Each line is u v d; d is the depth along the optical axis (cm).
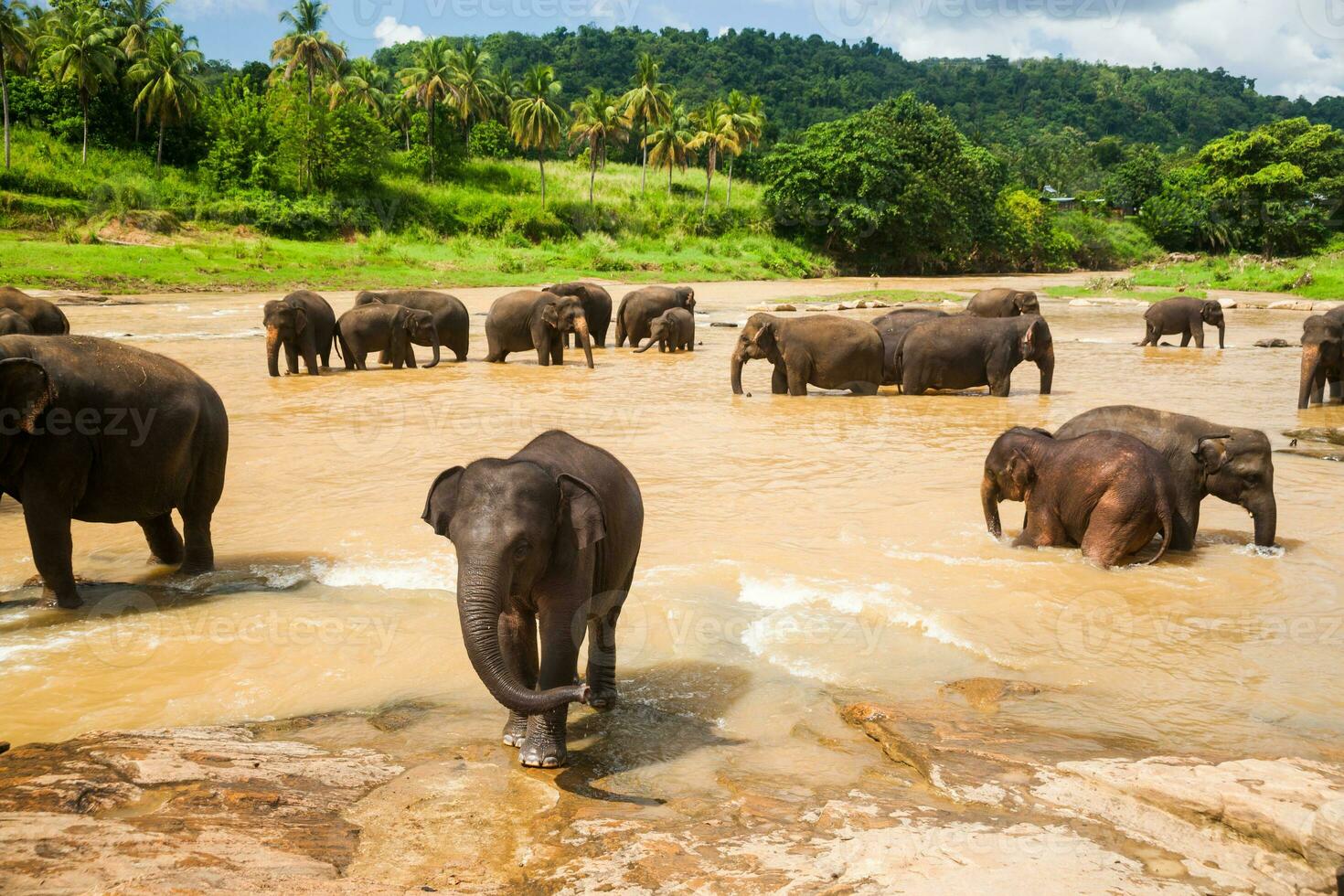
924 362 1773
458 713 537
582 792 441
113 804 405
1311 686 570
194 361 2170
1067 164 13300
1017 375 2130
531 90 6625
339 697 560
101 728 519
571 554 459
